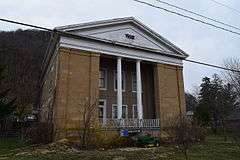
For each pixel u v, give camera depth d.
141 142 25.31
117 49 30.97
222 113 46.41
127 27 32.31
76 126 25.97
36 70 63.16
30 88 55.97
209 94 56.47
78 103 26.80
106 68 33.62
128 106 34.03
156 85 33.78
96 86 28.28
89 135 23.48
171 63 35.44
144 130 29.83
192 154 20.31
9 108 24.80
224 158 19.56
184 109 34.66
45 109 37.38
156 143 25.77
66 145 22.30
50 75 34.91
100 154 18.77
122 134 27.31
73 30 28.17
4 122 39.69
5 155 18.56
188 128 18.97
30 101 53.81
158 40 34.44
